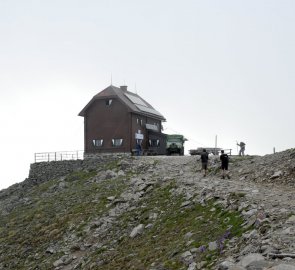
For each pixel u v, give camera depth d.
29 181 56.19
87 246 27.20
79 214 33.44
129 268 19.78
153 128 68.19
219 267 13.91
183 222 22.33
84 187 42.78
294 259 12.59
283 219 16.58
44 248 29.84
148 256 19.91
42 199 44.09
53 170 55.19
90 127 64.31
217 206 21.98
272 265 12.38
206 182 29.64
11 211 43.88
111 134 62.56
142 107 66.19
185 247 18.41
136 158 49.91
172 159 47.00
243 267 12.90
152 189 32.69
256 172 30.78
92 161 52.19
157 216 26.11
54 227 32.78
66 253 27.36
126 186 36.53
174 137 62.75
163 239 21.39
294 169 27.94
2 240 34.00
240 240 16.19
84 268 23.56
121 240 25.14
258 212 18.31
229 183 28.19
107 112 63.22
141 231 24.80
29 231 34.09
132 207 30.47
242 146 45.75
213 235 18.27
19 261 29.36
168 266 17.12
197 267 15.60
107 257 23.30
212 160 40.44
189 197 26.31
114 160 50.56
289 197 20.91
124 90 70.44
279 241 14.34
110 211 31.25
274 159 32.34
